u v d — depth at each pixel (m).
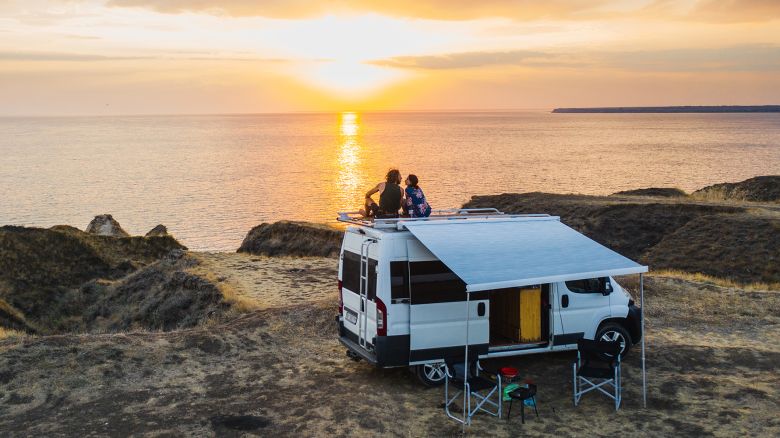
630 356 10.91
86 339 11.04
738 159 160.88
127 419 8.35
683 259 26.38
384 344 9.20
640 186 106.12
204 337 11.61
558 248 9.50
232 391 9.43
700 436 7.89
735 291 16.12
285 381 9.90
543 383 9.82
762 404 8.73
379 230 9.69
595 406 8.93
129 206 103.75
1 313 28.03
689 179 116.19
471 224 10.02
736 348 11.12
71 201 112.44
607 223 32.62
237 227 80.19
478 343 9.65
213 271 23.88
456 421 8.43
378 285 9.27
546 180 119.75
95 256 37.50
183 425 8.18
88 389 9.31
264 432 8.01
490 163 163.00
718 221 28.73
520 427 8.25
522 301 10.06
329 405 8.85
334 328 12.80
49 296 31.77
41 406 8.79
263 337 12.16
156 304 22.97
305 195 109.62
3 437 7.84
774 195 38.00
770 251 24.89
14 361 9.81
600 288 10.52
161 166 179.12
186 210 96.81
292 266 24.77
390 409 8.79
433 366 9.55
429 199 97.31
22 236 36.59
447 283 9.53
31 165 191.62
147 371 10.09
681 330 13.00
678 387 9.41
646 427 8.20
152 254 40.38
